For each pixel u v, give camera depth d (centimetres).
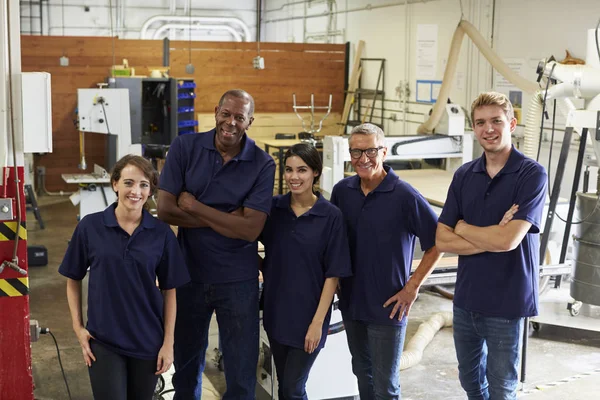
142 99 948
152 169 278
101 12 1406
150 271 277
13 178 297
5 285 302
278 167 1034
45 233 828
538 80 541
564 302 551
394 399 314
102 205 691
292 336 305
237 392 316
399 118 1050
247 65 1151
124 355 279
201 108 1145
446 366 461
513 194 293
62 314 559
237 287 307
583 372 453
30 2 1357
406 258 311
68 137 1084
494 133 290
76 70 1074
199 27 1456
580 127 506
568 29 705
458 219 311
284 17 1454
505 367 300
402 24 1025
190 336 317
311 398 378
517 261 295
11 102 296
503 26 799
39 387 418
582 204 496
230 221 297
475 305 301
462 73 882
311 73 1182
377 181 310
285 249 305
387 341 310
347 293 319
